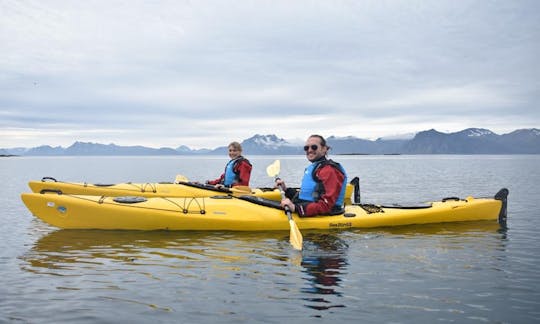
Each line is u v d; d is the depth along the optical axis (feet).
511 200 37.68
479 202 25.48
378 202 39.11
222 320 10.43
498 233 21.67
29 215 28.43
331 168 21.29
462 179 75.87
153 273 14.19
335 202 22.25
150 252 17.03
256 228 21.42
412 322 10.37
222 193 31.68
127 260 15.83
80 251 17.17
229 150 32.94
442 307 11.35
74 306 11.26
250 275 14.02
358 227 22.43
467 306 11.41
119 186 34.45
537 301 11.83
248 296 12.05
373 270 14.71
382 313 10.89
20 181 69.56
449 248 18.17
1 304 11.37
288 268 14.88
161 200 22.12
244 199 22.94
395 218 23.24
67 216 21.31
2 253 16.89
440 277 13.96
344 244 18.78
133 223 21.22
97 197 21.89
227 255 16.61
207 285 12.98
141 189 33.60
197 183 33.65
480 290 12.69
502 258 16.53
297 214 21.71
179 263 15.44
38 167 161.89
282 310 11.05
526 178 77.05
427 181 70.85
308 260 15.97
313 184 21.54
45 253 16.88
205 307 11.23
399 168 147.33
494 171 112.57
